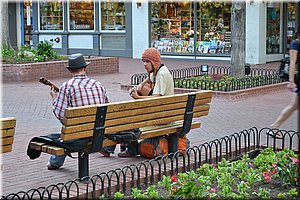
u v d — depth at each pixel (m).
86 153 5.96
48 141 5.98
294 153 6.74
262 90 13.90
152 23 25.34
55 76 17.69
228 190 5.36
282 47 23.14
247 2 21.77
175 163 6.79
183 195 5.18
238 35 14.88
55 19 28.09
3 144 5.21
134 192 5.38
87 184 5.44
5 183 6.02
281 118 7.25
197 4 24.09
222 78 14.74
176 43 24.86
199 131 9.27
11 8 29.52
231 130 9.35
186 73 17.89
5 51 18.06
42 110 11.52
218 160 7.06
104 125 5.98
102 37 26.80
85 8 27.14
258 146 7.84
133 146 7.18
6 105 12.16
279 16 22.86
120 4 26.14
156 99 6.49
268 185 6.03
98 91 6.26
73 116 5.64
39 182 6.06
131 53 25.97
